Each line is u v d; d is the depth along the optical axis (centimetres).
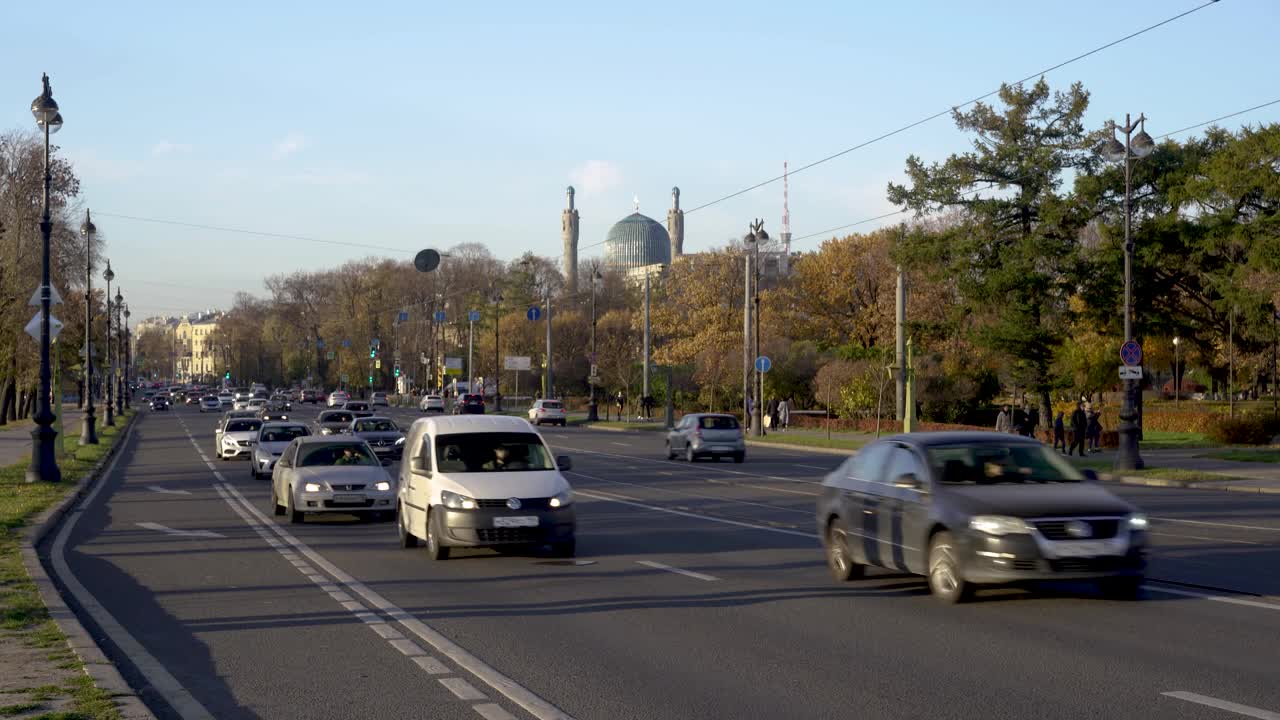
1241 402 7506
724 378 7625
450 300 12988
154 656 943
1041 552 1101
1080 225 4972
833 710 759
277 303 15212
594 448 4909
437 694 812
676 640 1004
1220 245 4838
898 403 5512
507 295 12612
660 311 8681
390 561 1562
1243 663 892
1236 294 4644
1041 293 4975
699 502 2491
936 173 5147
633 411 8781
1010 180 5028
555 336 11475
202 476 3403
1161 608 1145
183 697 800
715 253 8575
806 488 2886
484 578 1396
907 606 1172
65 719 688
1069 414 5969
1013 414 5009
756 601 1214
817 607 1173
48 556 1619
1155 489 2959
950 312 5662
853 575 1352
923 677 852
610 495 2677
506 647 976
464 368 12775
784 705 773
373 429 4050
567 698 796
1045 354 5122
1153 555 1563
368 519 2178
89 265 4934
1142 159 4825
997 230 5084
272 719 745
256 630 1059
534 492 1548
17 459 3828
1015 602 1186
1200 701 774
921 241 5231
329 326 13400
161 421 8438
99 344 10088
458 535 1517
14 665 845
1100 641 983
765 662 910
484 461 1639
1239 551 1609
